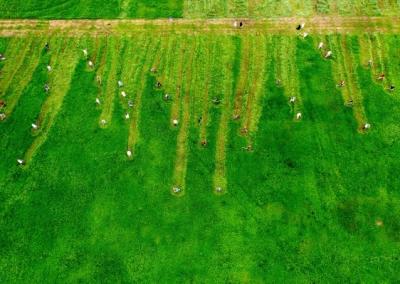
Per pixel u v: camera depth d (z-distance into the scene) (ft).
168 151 127.24
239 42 151.64
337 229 112.78
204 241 111.86
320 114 133.39
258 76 142.82
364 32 153.28
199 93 139.33
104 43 152.87
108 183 121.70
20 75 145.28
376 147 126.41
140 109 136.26
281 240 111.45
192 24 157.38
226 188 120.06
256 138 129.18
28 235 113.70
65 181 122.21
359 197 117.70
